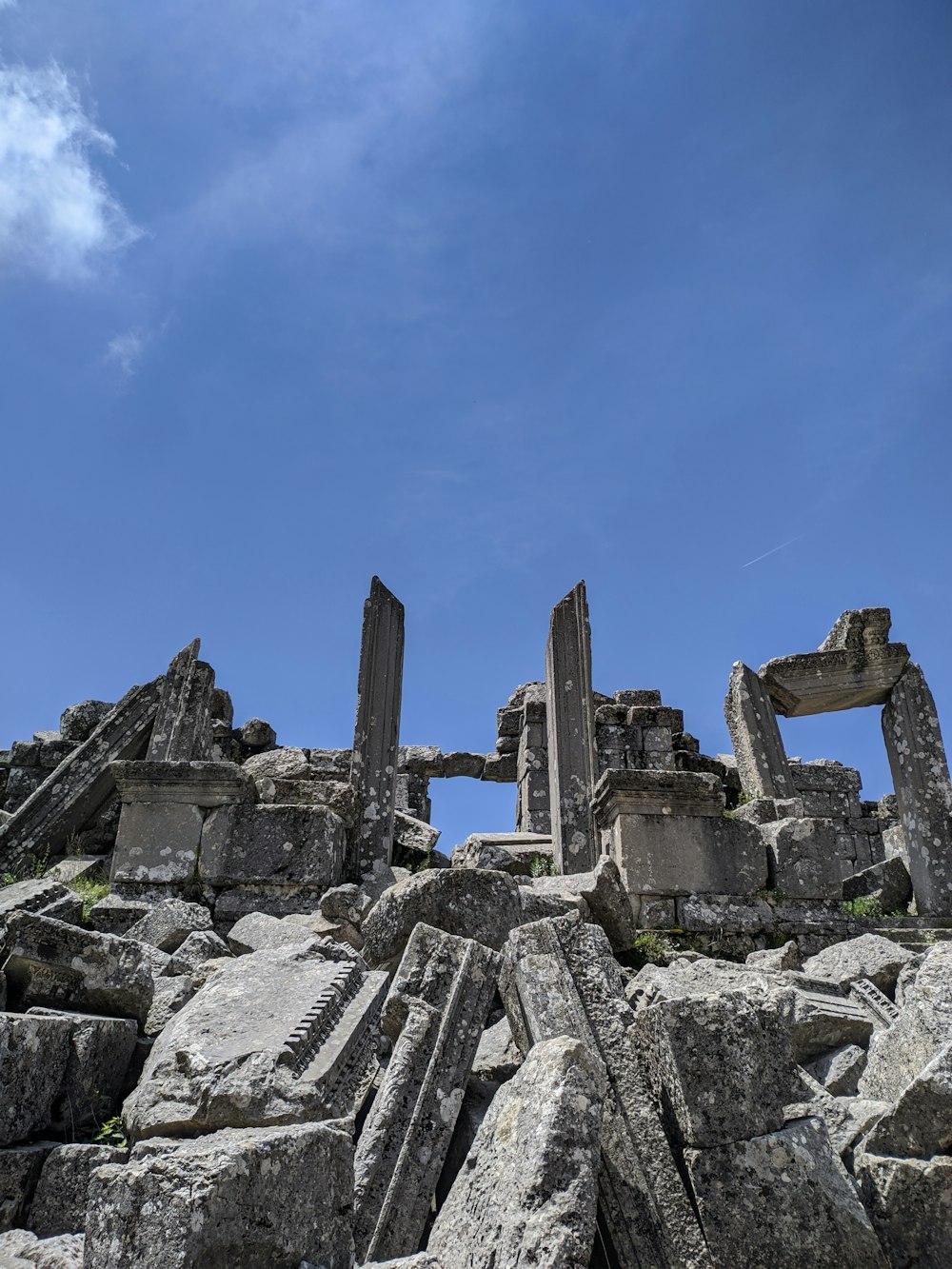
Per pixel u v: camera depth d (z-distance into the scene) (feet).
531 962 15.29
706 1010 12.51
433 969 16.44
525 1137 11.11
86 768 42.14
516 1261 9.88
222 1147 10.29
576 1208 10.16
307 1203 10.71
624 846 30.37
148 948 20.45
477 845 30.04
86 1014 16.90
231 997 15.58
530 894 24.22
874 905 36.83
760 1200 11.29
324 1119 13.09
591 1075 11.56
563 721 38.09
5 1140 13.39
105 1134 14.48
